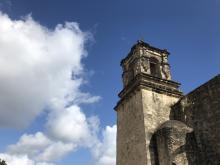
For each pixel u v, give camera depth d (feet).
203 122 76.43
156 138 77.15
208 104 76.89
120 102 97.25
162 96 89.20
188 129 75.36
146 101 85.71
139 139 81.30
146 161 74.84
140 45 99.14
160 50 102.32
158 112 85.25
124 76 103.60
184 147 71.20
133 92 90.94
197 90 82.17
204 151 72.74
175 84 94.17
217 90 75.41
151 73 100.58
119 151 91.09
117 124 97.19
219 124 71.72
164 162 71.00
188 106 83.30
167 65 99.45
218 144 70.13
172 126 73.97
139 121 84.02
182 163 68.54
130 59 103.40
